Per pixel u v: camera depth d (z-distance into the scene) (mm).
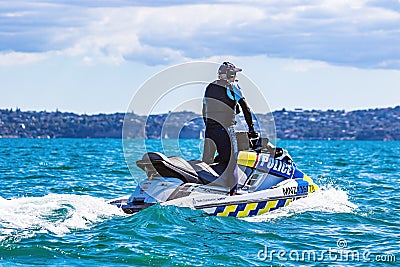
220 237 30406
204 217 33438
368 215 37594
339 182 60156
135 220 32094
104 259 26016
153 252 27078
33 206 33719
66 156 100062
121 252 26938
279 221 35031
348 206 40094
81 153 113375
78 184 54312
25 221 30906
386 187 55219
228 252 27844
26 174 63312
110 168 71688
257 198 36531
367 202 44156
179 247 28188
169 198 34562
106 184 54469
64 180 57625
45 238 28500
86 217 32219
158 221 31984
